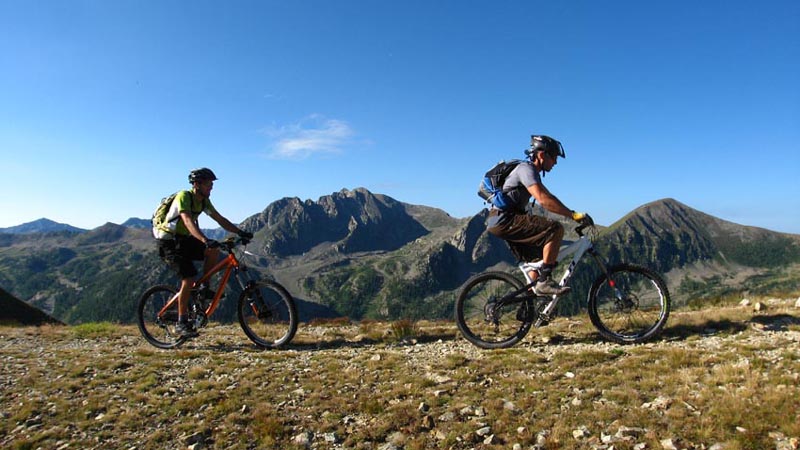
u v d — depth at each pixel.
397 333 9.55
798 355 5.93
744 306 9.37
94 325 11.65
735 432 4.32
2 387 6.81
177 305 9.29
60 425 5.61
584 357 6.76
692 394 5.18
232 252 9.14
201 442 5.12
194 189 8.97
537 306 7.76
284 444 5.02
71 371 7.42
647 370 6.03
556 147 7.30
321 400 6.00
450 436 4.82
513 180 7.17
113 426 5.56
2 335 11.19
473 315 8.03
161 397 6.29
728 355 6.20
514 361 6.86
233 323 11.91
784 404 4.63
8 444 5.21
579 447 4.41
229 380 6.86
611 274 7.63
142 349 9.05
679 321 8.20
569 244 7.51
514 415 5.19
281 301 9.10
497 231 7.46
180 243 8.91
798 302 8.54
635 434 4.48
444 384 6.23
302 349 8.91
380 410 5.61
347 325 12.25
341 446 4.92
